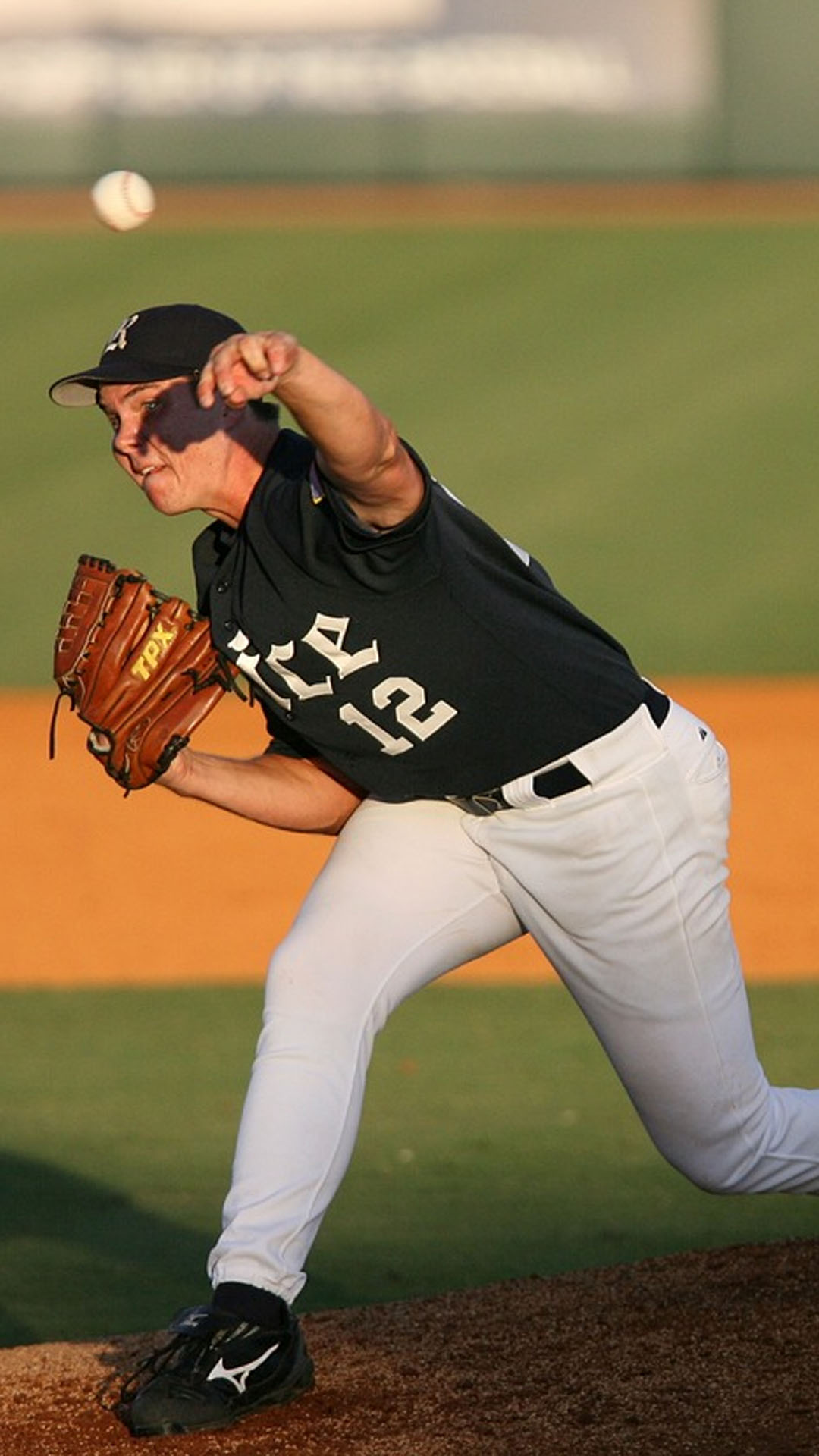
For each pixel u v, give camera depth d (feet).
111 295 227.61
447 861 36.78
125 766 36.86
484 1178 55.36
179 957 82.02
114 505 176.65
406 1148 58.03
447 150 270.05
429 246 243.60
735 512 173.17
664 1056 36.76
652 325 219.61
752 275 232.32
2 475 184.55
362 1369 37.45
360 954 36.27
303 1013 35.99
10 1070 66.69
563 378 206.18
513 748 34.81
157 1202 54.13
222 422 34.50
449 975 78.23
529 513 173.58
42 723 129.70
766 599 155.22
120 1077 65.82
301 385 29.01
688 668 141.28
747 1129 37.35
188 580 158.40
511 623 33.99
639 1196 53.98
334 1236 50.93
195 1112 61.87
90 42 263.70
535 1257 49.29
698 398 199.41
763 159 270.46
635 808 35.32
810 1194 39.11
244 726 125.59
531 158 270.87
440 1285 47.39
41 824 104.68
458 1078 64.85
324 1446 33.88
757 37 267.59
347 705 34.58
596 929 36.01
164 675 36.47
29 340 215.72
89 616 36.55
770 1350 37.14
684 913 35.94
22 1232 51.88
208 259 238.89
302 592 33.37
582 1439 33.73
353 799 38.83
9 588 159.33
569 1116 60.95
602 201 264.11
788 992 73.92
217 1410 34.42
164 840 101.60
